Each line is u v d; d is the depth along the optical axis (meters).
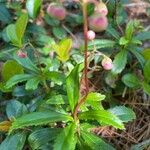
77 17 0.32
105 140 0.24
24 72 0.25
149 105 0.26
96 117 0.20
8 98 0.26
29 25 0.29
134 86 0.25
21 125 0.19
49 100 0.22
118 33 0.28
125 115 0.22
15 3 0.31
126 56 0.26
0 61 0.27
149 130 0.25
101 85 0.27
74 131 0.20
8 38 0.27
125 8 0.33
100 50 0.27
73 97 0.20
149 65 0.24
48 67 0.24
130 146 0.24
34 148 0.21
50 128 0.21
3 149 0.21
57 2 0.18
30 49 0.27
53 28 0.31
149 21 0.33
